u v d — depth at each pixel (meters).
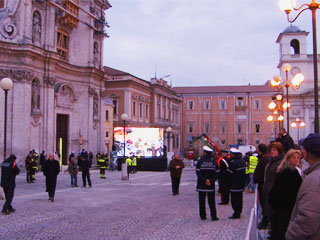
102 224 10.52
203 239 8.53
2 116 31.28
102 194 17.77
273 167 7.71
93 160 42.25
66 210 13.02
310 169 3.77
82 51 42.00
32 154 26.84
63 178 27.36
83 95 41.50
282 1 12.13
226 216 11.56
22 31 31.97
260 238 7.37
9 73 31.33
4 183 12.30
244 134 78.69
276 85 19.55
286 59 68.12
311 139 3.80
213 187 10.84
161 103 67.50
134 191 19.11
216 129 79.94
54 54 34.84
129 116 54.12
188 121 81.12
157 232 9.40
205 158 10.98
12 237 8.99
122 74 54.62
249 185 18.58
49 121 35.06
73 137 40.16
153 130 44.91
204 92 80.69
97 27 44.38
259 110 78.31
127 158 35.22
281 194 5.49
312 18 11.62
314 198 3.43
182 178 28.97
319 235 3.46
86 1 42.56
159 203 14.67
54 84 35.75
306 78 67.69
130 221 10.95
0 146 31.11
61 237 8.97
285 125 68.25
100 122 44.06
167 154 43.91
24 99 31.81
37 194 17.73
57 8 37.41
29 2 32.59
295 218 3.61
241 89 79.94
